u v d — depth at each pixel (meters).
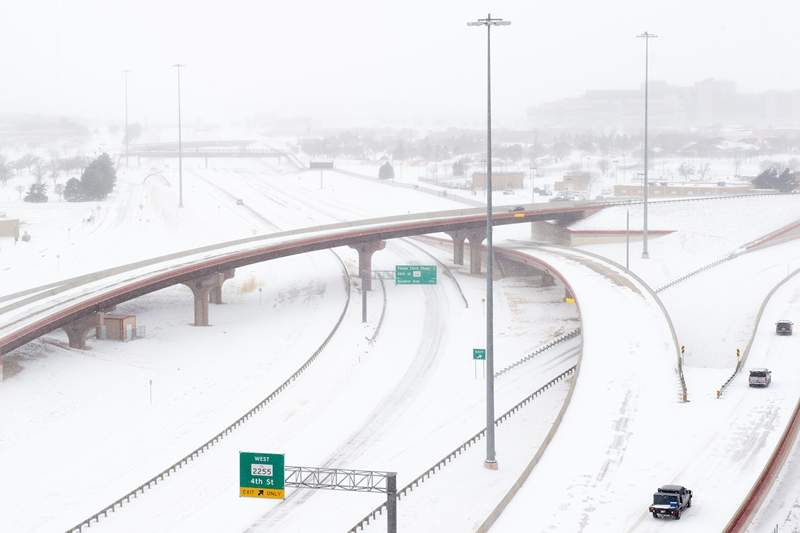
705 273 194.50
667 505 73.56
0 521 85.62
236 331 160.12
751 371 108.88
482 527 71.12
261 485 68.00
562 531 71.81
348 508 86.81
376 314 172.62
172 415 116.00
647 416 98.19
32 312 138.75
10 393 120.19
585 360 117.56
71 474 96.94
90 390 124.50
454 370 135.38
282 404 120.50
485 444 103.38
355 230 197.00
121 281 155.25
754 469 83.19
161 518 85.75
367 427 111.00
